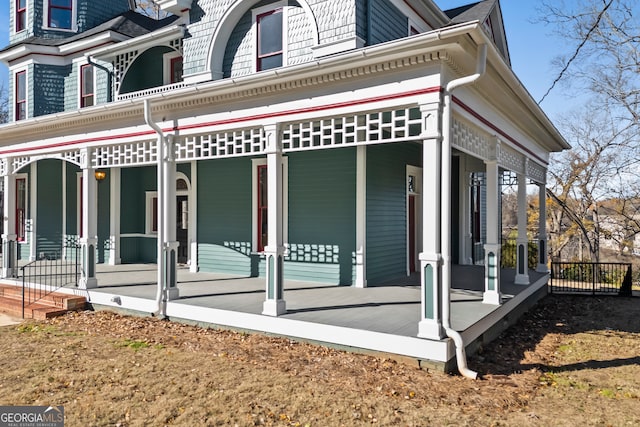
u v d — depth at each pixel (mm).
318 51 8586
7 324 8156
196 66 10070
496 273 7605
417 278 10438
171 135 8227
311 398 4684
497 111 7902
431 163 5562
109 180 13250
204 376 5305
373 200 9648
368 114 6258
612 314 9742
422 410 4430
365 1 8625
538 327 8422
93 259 9328
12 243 10836
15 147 10805
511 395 4871
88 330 7508
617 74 18625
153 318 8086
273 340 6574
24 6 14711
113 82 12516
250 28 9656
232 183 11055
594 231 24297
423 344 5461
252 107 7254
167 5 10078
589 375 5660
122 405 4555
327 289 8977
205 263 11492
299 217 10039
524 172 10078
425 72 5664
